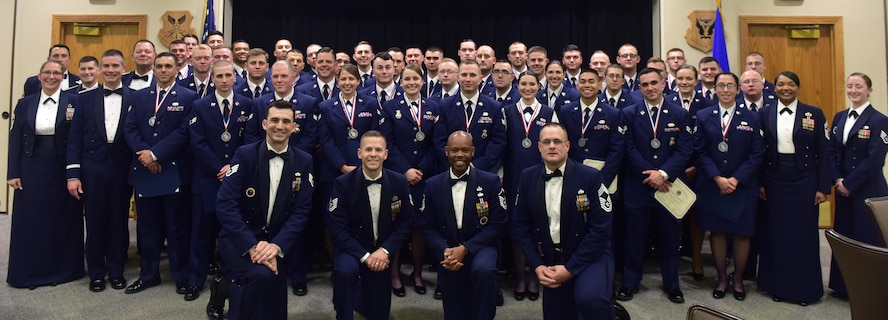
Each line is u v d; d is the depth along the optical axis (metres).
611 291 2.31
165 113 3.02
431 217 2.58
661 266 3.11
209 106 3.01
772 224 3.08
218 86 3.00
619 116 3.12
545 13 5.59
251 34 5.59
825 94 5.28
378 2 5.64
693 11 5.23
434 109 3.26
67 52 4.06
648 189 3.06
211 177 2.98
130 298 2.95
